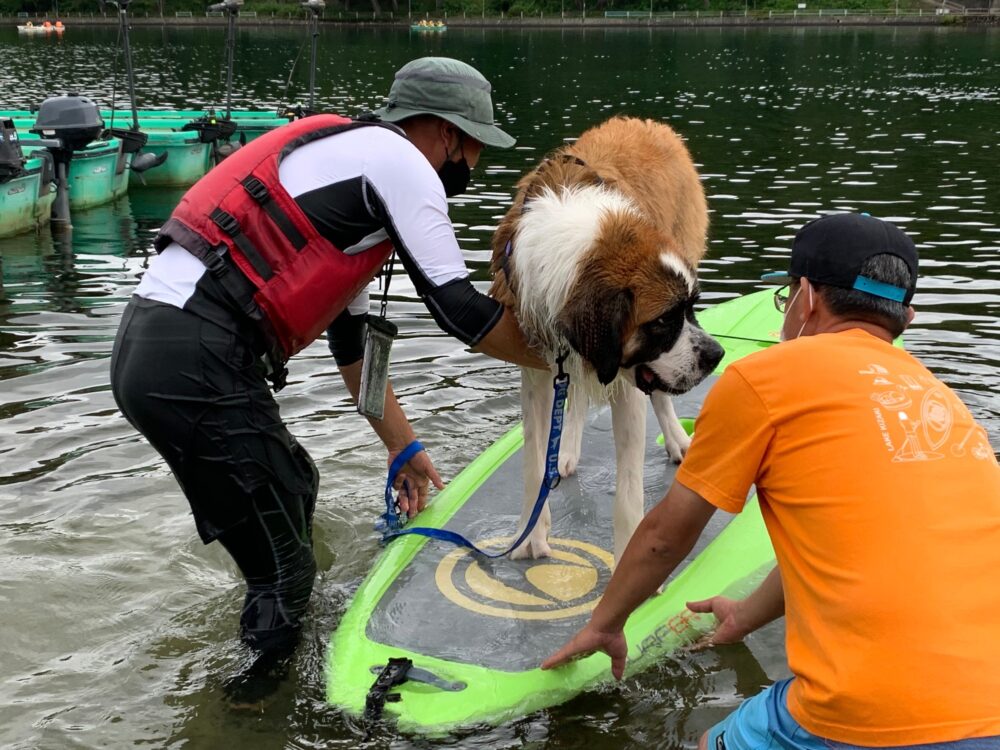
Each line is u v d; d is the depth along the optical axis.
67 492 4.34
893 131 16.97
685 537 2.41
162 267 3.00
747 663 3.29
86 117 10.18
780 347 2.34
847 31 51.84
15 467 4.57
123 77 28.47
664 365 3.07
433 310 3.07
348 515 4.25
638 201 3.55
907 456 2.16
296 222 2.94
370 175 2.94
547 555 3.87
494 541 3.97
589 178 3.31
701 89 25.19
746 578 3.67
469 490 4.38
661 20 60.22
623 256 2.97
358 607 3.51
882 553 2.09
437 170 3.36
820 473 2.19
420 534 3.98
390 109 3.28
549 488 3.54
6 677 3.12
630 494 3.53
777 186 11.91
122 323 3.05
